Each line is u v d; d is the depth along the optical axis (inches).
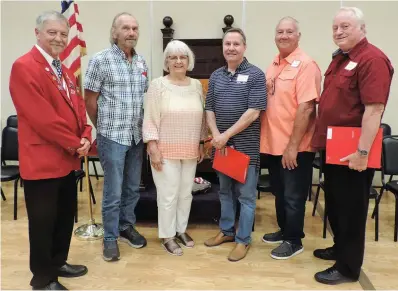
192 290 89.5
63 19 77.7
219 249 110.1
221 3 159.3
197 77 150.9
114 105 98.2
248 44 161.6
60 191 85.7
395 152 120.0
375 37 156.6
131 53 103.1
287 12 157.9
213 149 107.6
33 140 77.2
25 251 107.3
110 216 102.8
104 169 102.0
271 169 109.3
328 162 84.3
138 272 97.5
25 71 73.5
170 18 154.7
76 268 95.7
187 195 108.4
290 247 105.1
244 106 96.8
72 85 85.2
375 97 76.9
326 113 86.7
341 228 89.0
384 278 94.8
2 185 164.6
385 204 148.7
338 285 91.5
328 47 159.0
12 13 167.8
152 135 99.2
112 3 162.9
